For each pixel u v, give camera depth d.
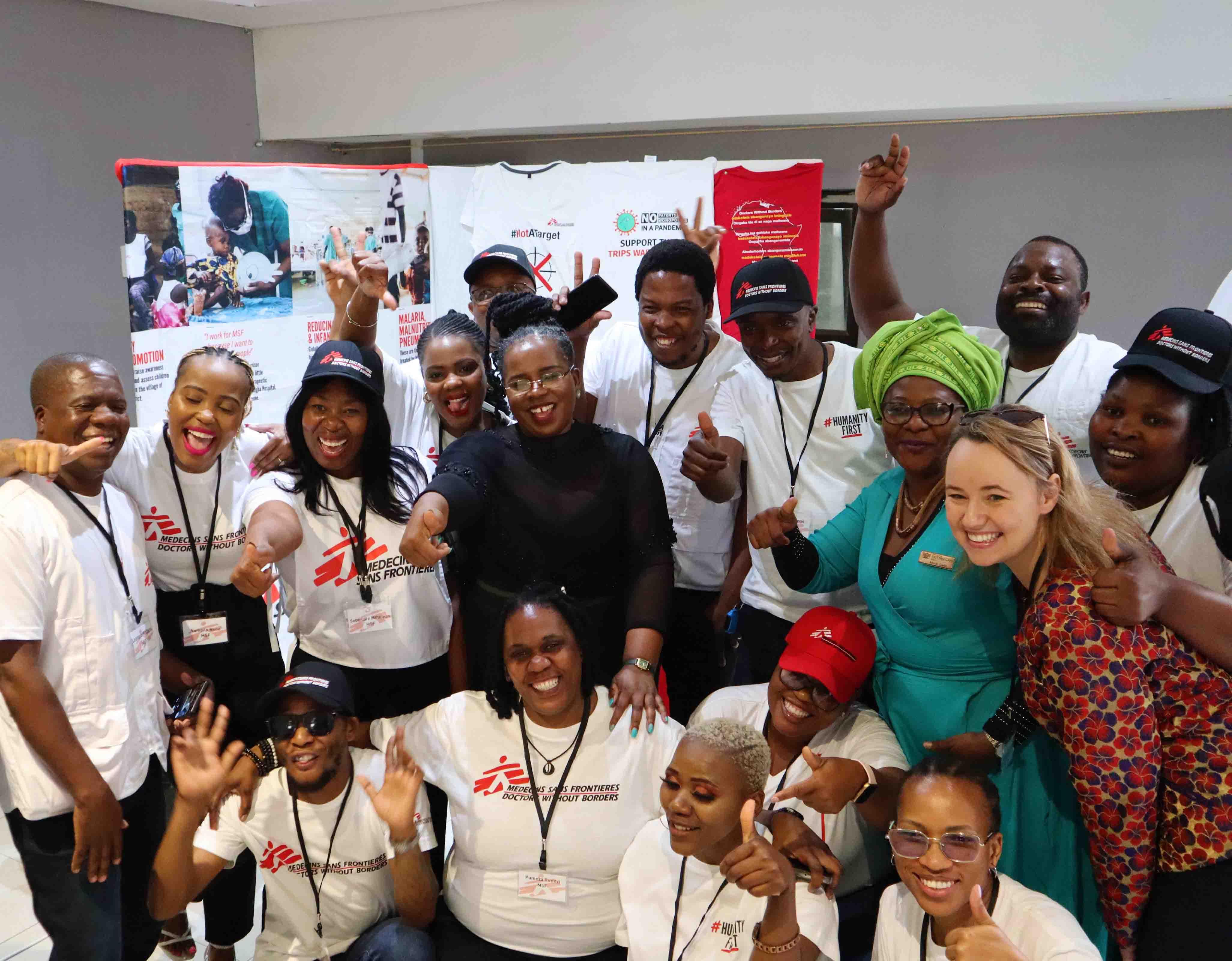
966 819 1.93
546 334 2.42
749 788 2.12
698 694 3.26
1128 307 5.07
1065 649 1.88
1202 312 2.32
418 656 2.65
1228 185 4.78
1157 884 2.01
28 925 3.13
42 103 4.39
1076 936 1.89
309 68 5.41
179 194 4.13
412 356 5.33
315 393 2.48
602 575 2.50
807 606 2.81
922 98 4.50
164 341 4.14
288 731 2.27
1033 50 4.32
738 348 3.13
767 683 2.85
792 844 2.08
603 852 2.32
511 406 2.47
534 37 4.99
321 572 2.59
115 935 2.45
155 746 2.56
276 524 2.39
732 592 3.12
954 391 2.29
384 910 2.49
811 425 2.84
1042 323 2.81
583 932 2.35
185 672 2.76
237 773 2.37
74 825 2.34
